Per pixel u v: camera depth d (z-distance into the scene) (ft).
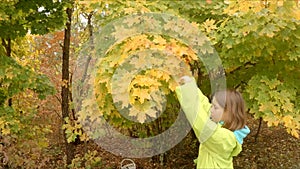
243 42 12.25
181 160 16.97
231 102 8.58
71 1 15.58
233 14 12.10
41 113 17.54
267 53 12.75
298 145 18.88
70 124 14.61
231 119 8.61
